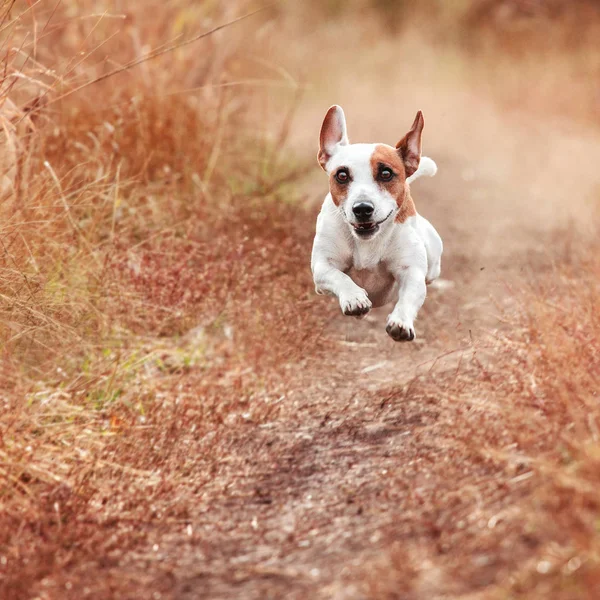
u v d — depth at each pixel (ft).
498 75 81.92
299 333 33.04
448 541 19.12
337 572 18.95
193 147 43.39
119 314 31.53
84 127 39.50
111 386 28.32
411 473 22.68
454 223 50.16
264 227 39.73
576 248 43.14
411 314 26.86
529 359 26.23
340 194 27.61
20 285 28.63
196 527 21.79
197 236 37.70
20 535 21.22
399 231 28.14
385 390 29.30
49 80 39.24
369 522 20.80
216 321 34.06
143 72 43.52
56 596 19.21
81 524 21.75
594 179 56.59
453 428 24.07
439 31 93.20
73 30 43.50
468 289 39.37
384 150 27.66
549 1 87.86
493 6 93.30
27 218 31.14
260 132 52.54
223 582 19.27
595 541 17.33
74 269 31.32
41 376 27.61
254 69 55.83
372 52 89.86
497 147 67.10
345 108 78.07
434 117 75.82
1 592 19.24
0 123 31.22
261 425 27.58
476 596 17.13
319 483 23.39
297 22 89.15
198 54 48.37
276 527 21.40
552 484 19.44
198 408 28.02
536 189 55.98
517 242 45.78
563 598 16.52
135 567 20.20
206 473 24.49
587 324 27.37
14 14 40.78
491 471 21.57
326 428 26.91
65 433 25.05
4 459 22.97
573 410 21.70
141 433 26.02
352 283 27.20
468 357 30.48
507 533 18.66
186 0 49.70
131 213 36.55
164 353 31.58
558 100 74.02
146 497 23.03
